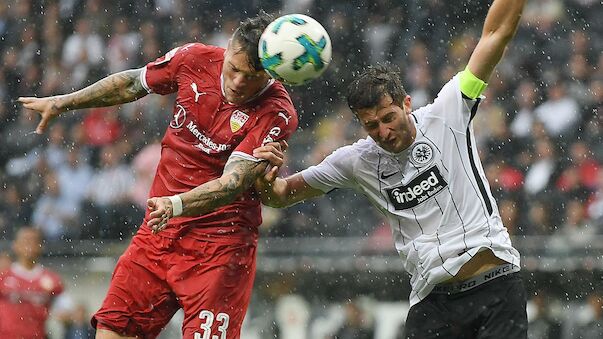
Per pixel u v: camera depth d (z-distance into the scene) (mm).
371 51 48625
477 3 48312
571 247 33812
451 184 18891
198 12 51938
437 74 47219
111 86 20125
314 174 19891
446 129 18938
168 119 47406
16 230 45844
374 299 35000
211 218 20031
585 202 39719
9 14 54469
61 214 45438
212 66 19516
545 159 41625
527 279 33969
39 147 47844
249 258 20375
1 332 35531
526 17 46781
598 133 42500
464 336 19406
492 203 19125
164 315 20641
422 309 19562
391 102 18344
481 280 19000
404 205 19188
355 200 40781
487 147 42531
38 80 52969
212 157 19578
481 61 18719
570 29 46531
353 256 35438
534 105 44125
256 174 19000
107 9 53312
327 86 47562
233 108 19391
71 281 38062
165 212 17953
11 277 35938
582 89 44375
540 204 39844
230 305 20188
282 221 40719
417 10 48969
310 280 35531
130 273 20438
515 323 18891
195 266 20062
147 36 52344
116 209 44969
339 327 34844
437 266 18938
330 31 49281
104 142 46938
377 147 19266
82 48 53000
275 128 19312
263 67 18391
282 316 35281
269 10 50969
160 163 20188
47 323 36875
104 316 20406
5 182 47312
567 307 33531
